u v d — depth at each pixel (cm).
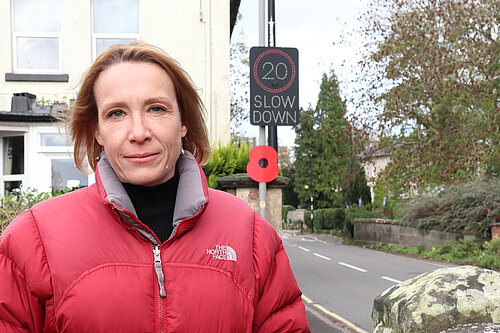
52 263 143
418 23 1967
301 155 5816
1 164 1073
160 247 147
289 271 173
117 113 152
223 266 150
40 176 1052
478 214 1816
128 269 142
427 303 193
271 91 785
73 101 170
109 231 146
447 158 2077
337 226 4059
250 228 164
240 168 847
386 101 2073
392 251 2292
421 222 2127
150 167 150
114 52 155
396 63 2027
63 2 1162
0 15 1141
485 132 1920
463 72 1941
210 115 1180
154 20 1187
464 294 192
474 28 1928
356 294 1026
